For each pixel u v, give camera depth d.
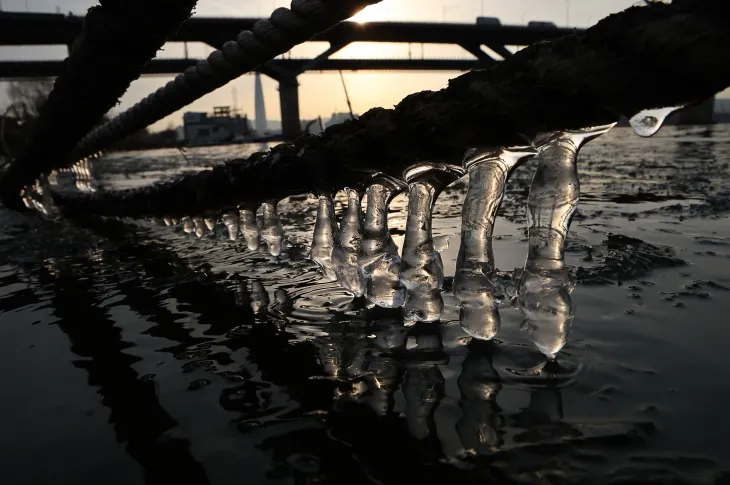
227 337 0.51
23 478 0.31
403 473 0.29
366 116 0.38
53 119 0.87
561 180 0.31
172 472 0.31
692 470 0.28
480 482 0.28
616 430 0.32
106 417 0.37
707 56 0.20
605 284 0.58
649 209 1.09
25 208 1.79
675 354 0.41
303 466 0.30
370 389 0.38
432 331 0.48
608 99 0.24
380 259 0.49
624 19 0.22
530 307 0.35
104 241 1.13
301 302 0.59
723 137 5.21
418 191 0.41
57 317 0.60
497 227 0.96
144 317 0.58
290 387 0.40
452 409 0.35
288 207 1.49
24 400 0.40
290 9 0.47
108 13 0.48
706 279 0.58
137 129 1.25
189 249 0.97
